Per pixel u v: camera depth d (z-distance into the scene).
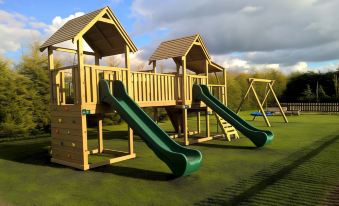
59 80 8.37
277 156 8.32
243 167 7.18
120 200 5.23
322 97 28.36
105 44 9.35
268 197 5.04
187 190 5.62
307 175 6.28
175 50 11.55
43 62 15.56
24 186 6.15
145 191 5.66
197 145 10.62
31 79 14.89
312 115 23.25
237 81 29.00
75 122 7.68
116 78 8.58
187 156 7.08
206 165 7.47
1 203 5.21
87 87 7.75
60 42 7.87
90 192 5.70
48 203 5.17
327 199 4.87
